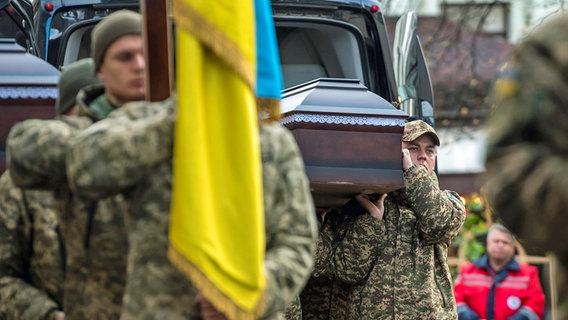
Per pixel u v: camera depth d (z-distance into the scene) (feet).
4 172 26.96
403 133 35.40
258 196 19.76
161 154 19.63
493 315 59.82
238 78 19.95
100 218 21.80
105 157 19.38
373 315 36.27
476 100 102.68
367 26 42.19
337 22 41.63
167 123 19.70
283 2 41.01
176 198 19.49
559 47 16.62
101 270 21.93
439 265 37.55
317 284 38.45
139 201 19.90
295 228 20.66
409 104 44.06
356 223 36.58
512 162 16.63
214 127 19.83
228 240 19.62
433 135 38.29
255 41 20.74
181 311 19.72
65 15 39.91
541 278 70.69
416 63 44.93
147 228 19.81
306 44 42.19
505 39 118.62
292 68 42.09
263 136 20.84
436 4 113.50
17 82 28.02
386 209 36.83
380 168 33.40
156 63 22.11
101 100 22.74
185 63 19.83
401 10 92.53
